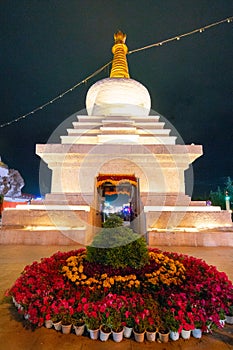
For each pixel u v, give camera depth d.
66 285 5.06
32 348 3.80
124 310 4.26
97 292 4.84
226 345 3.96
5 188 41.84
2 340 3.98
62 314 4.30
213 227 14.50
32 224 14.59
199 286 4.97
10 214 14.81
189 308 4.43
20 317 4.77
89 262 5.87
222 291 4.86
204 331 4.19
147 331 4.05
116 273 5.32
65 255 6.94
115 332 4.02
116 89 24.17
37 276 5.40
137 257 5.62
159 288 5.02
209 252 11.16
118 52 28.69
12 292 5.17
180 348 3.87
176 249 11.90
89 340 4.04
